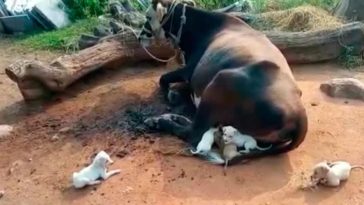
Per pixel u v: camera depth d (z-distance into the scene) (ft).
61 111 12.12
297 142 9.53
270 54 10.25
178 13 12.10
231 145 9.62
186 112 11.64
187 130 10.34
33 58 15.84
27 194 9.30
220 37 11.34
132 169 9.62
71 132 11.12
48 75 12.32
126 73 14.11
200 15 11.95
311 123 11.05
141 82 13.44
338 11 16.55
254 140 9.62
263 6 17.70
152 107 12.01
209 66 10.70
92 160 10.05
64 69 12.59
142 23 15.60
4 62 15.61
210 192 8.91
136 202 8.76
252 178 9.23
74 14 19.54
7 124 11.70
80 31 17.67
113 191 9.07
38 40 17.20
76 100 12.62
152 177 9.36
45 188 9.41
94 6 19.48
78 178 9.17
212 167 9.54
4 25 18.17
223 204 8.60
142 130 10.93
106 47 13.78
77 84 13.39
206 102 9.83
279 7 17.71
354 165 9.62
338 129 10.83
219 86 9.57
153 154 10.03
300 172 9.41
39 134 11.18
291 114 9.22
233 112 9.57
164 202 8.70
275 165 9.60
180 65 13.99
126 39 14.17
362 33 14.16
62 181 9.54
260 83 9.46
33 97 12.60
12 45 17.08
